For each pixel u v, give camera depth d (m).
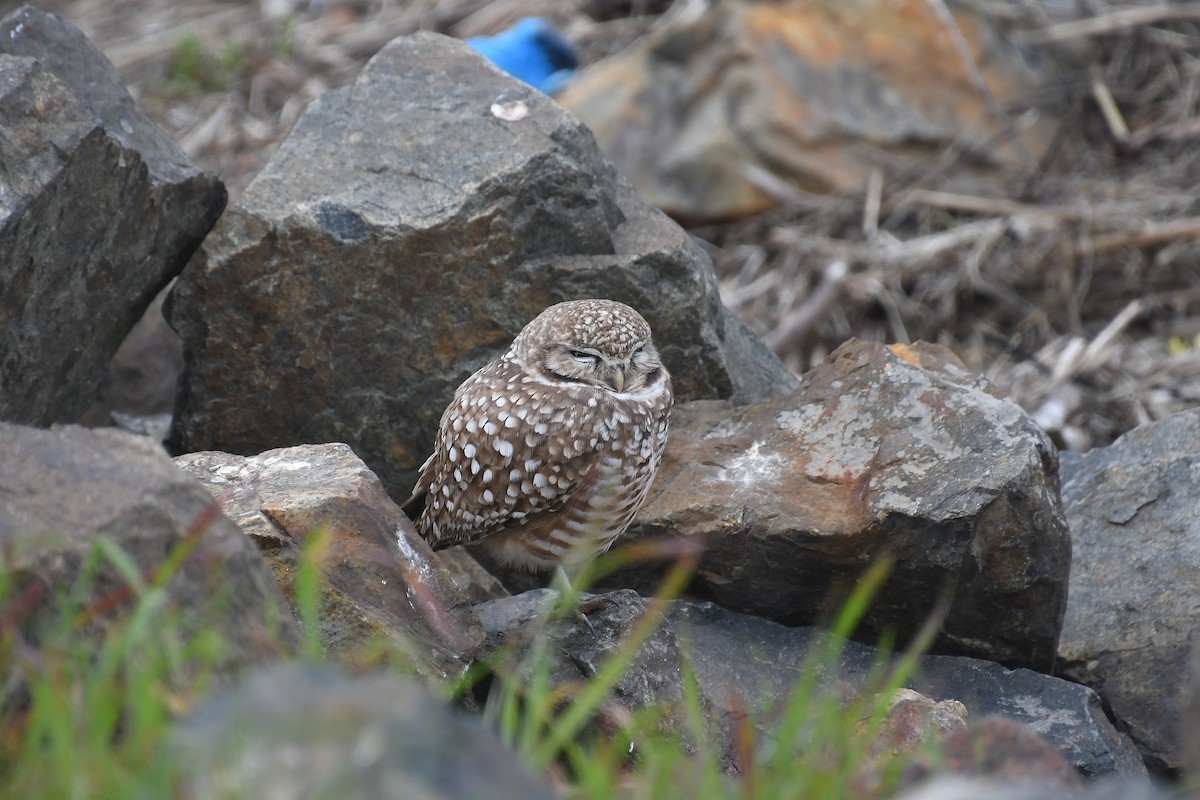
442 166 10.14
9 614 4.84
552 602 8.36
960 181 18.23
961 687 9.22
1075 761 8.60
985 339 16.44
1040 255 16.98
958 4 19.41
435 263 9.92
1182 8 19.70
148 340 12.95
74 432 5.77
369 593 7.27
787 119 18.09
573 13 21.81
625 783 5.64
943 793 4.85
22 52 9.76
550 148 10.15
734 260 17.69
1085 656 9.64
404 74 10.89
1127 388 15.19
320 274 9.91
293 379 10.33
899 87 18.75
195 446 10.64
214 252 9.86
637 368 8.77
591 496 8.60
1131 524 10.22
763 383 11.95
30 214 8.46
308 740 4.17
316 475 7.77
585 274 10.21
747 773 5.27
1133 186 18.03
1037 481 8.79
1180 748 9.03
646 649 8.12
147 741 4.49
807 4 18.98
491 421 8.50
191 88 20.66
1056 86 19.27
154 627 5.00
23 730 4.75
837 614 9.37
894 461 9.06
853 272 16.94
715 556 9.29
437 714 4.36
